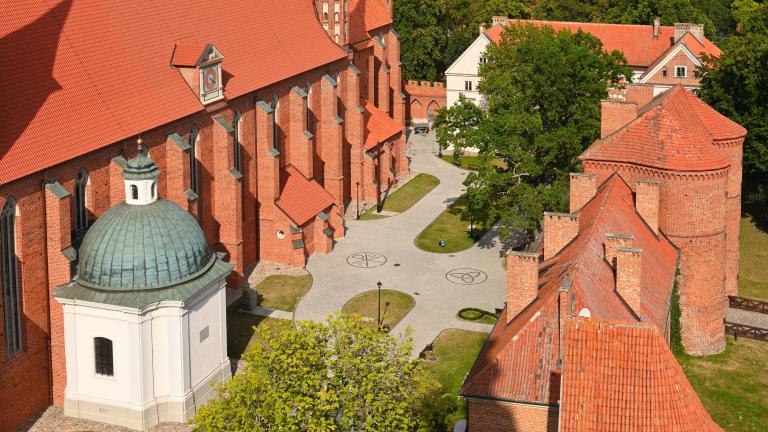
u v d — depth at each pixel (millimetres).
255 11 97125
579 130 91000
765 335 79562
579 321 43438
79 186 68562
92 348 63969
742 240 105688
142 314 62500
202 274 65688
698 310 76375
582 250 57781
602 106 80438
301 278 90188
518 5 168375
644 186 71562
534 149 91438
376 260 95250
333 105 103188
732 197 87312
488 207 93188
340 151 104375
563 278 54031
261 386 48938
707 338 77000
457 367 73438
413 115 154500
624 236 59688
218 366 68938
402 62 161250
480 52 136375
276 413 47406
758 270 97812
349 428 50219
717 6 185125
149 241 63406
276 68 94562
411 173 125750
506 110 91375
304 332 52094
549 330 51750
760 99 105625
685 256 75312
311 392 49625
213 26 89312
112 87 73812
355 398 49938
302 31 103188
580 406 41875
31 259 63625
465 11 173500
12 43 67688
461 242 100812
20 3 70188
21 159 62906
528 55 95562
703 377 73500
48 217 64625
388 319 81875
